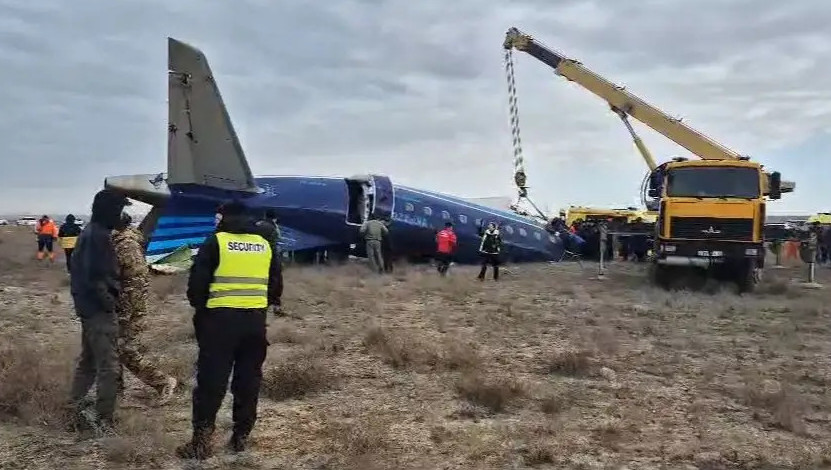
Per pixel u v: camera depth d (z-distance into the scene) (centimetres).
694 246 1733
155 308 1295
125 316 625
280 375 728
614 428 614
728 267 1811
